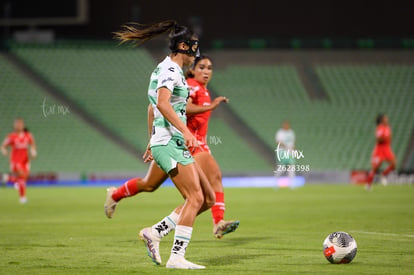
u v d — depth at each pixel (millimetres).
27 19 123812
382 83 131375
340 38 136625
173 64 22781
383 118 84062
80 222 43344
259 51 137000
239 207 57719
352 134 121250
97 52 133875
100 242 31484
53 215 49656
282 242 31516
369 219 43969
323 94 129125
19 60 129750
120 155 114188
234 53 136500
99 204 62375
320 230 37281
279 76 133000
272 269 22734
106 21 134875
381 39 136375
